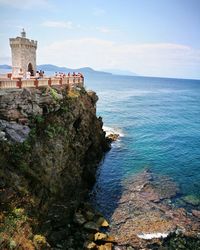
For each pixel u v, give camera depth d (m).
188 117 73.19
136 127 58.94
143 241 20.47
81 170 28.77
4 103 20.69
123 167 35.09
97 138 37.09
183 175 32.81
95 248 18.81
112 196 27.31
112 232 21.44
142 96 130.62
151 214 24.06
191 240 20.73
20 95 21.98
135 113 77.69
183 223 22.83
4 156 18.62
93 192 28.20
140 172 33.44
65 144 25.11
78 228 21.02
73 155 27.48
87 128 32.03
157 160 37.84
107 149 41.97
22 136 20.97
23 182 18.53
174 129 57.56
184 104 102.75
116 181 30.84
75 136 28.97
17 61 34.12
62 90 29.31
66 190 24.36
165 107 92.38
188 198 27.05
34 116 23.02
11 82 21.45
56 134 24.11
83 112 31.41
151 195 27.52
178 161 37.56
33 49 36.84
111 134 49.53
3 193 16.38
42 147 22.22
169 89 193.12
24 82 22.91
